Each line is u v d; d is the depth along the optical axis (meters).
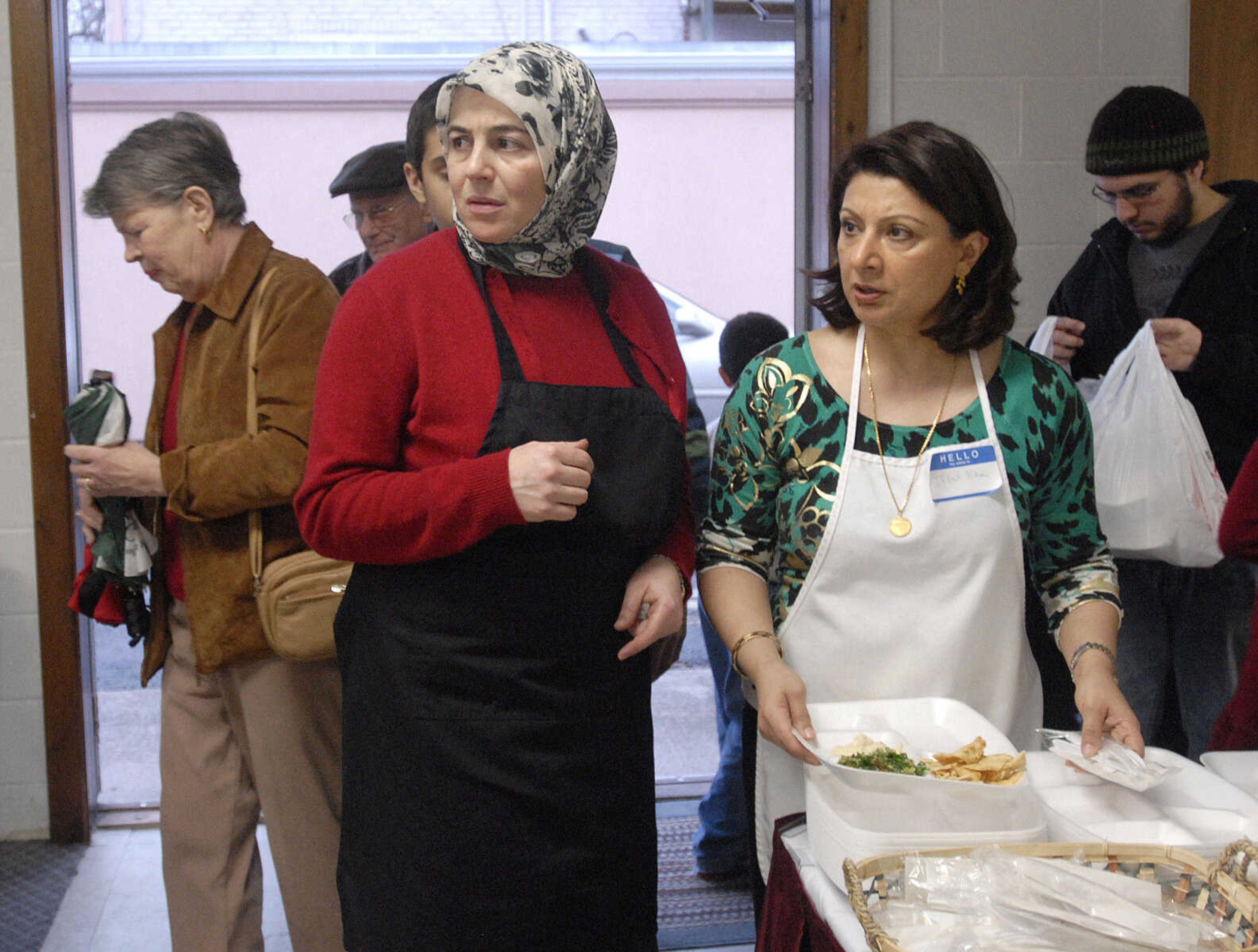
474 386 1.45
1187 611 2.56
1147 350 2.37
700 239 6.03
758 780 1.62
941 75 3.19
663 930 2.78
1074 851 1.13
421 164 2.09
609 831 1.50
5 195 3.01
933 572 1.57
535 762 1.44
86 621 3.27
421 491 1.38
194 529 2.02
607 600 1.50
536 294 1.54
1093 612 1.61
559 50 1.49
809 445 1.60
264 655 2.03
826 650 1.59
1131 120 2.49
